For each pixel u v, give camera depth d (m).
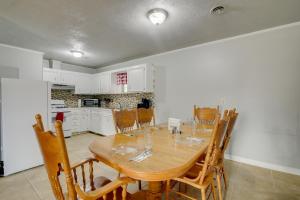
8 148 2.50
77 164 1.30
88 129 5.54
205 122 2.86
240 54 2.99
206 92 3.42
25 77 3.72
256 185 2.22
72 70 5.62
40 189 2.12
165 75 4.09
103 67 6.02
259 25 2.60
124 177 1.08
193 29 2.76
